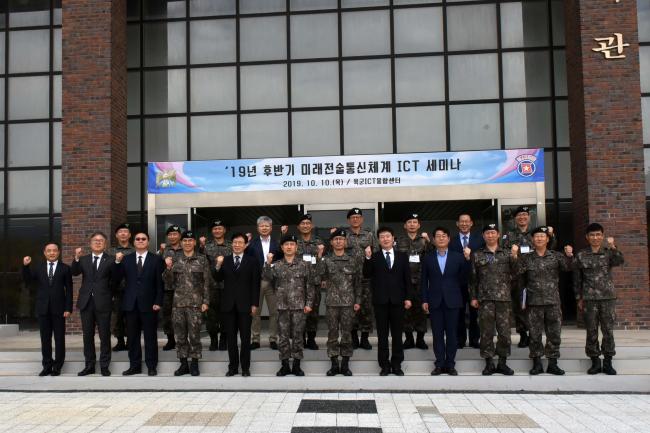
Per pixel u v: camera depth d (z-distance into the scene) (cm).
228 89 1410
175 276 845
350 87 1391
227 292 834
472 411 685
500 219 1173
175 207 1220
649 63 1332
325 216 1206
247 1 1422
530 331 819
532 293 818
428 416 661
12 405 724
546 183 1335
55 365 855
